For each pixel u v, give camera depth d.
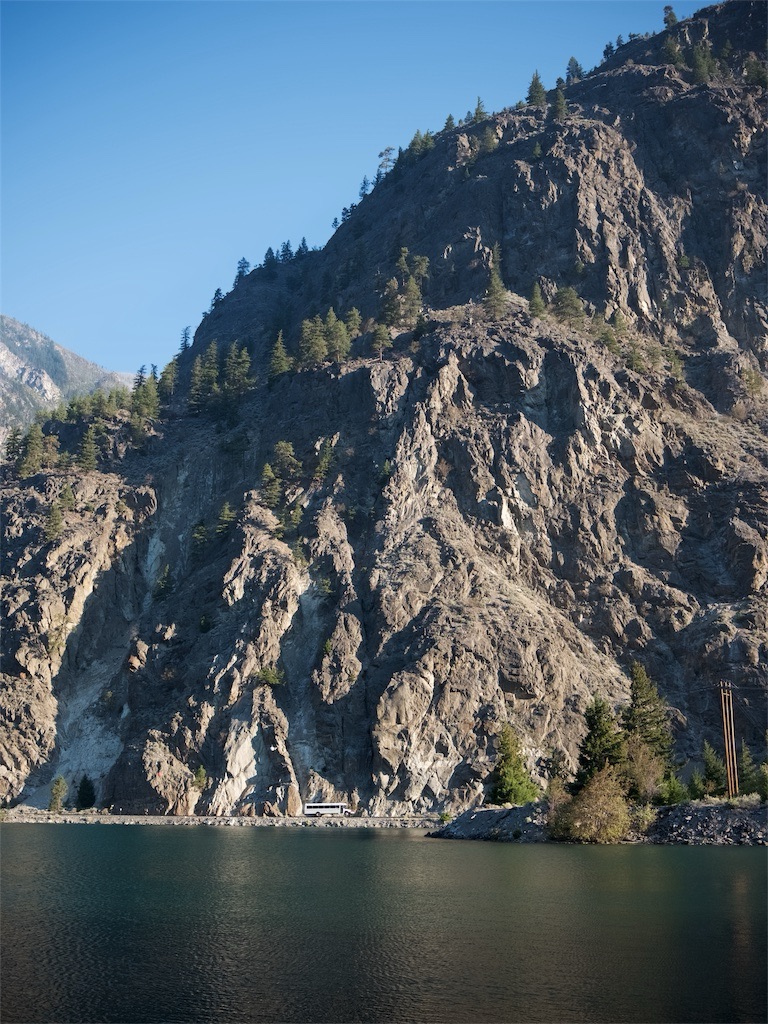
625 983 54.38
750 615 198.75
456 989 53.97
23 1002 52.78
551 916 70.94
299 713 191.88
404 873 94.00
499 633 192.12
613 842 115.62
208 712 191.12
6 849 122.31
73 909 76.88
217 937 66.06
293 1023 49.47
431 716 182.88
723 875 87.12
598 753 125.81
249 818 174.12
